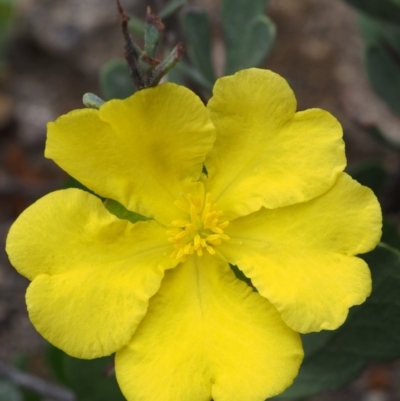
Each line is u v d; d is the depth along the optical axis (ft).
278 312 0.24
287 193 0.24
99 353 0.23
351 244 0.23
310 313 0.23
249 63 0.34
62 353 0.40
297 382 0.30
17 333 0.52
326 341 0.29
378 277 0.27
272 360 0.23
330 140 0.23
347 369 0.30
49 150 0.23
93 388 0.34
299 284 0.23
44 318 0.22
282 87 0.23
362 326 0.28
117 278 0.23
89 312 0.23
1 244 0.55
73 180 0.29
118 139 0.23
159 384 0.23
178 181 0.25
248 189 0.24
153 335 0.23
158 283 0.24
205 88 0.33
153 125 0.23
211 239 0.24
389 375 0.49
